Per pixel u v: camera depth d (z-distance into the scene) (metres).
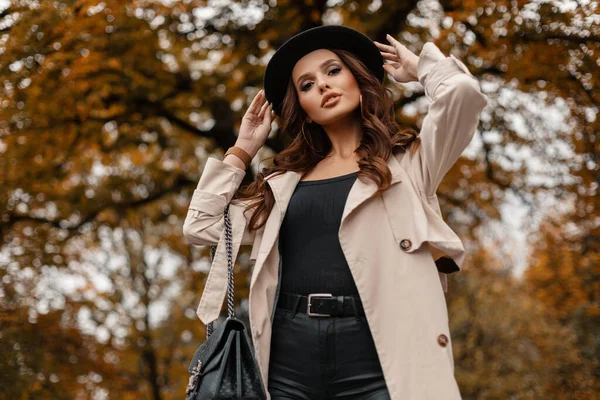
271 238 2.83
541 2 8.12
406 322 2.60
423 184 2.79
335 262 2.73
